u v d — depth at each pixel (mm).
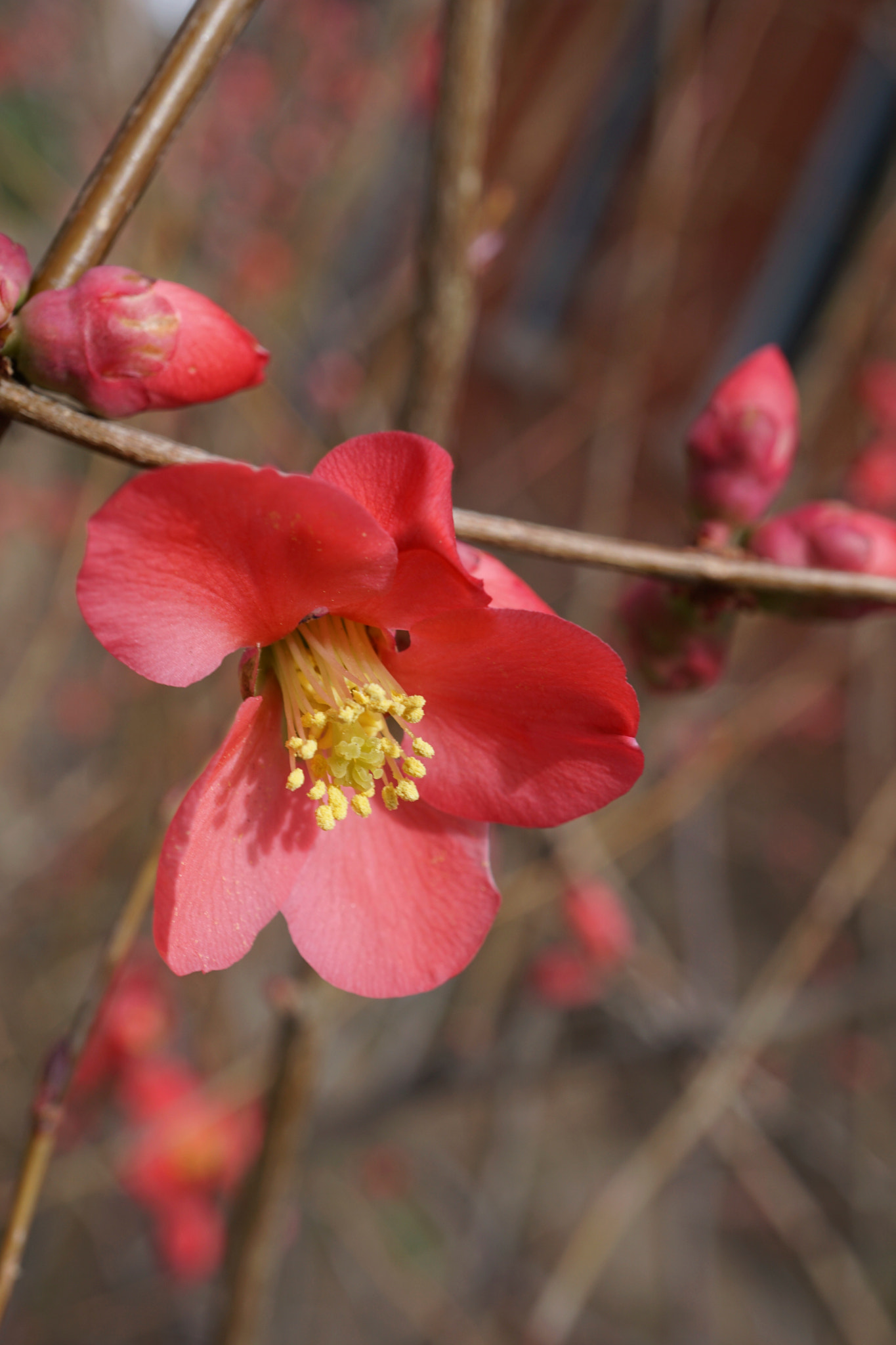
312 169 4406
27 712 3180
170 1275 3080
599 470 3684
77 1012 1123
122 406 897
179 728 3182
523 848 3414
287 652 1039
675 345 5082
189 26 950
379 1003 3852
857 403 3648
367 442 841
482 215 1416
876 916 4316
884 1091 4617
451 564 882
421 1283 3850
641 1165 2514
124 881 3486
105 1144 2809
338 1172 3857
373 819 1082
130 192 936
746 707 3289
